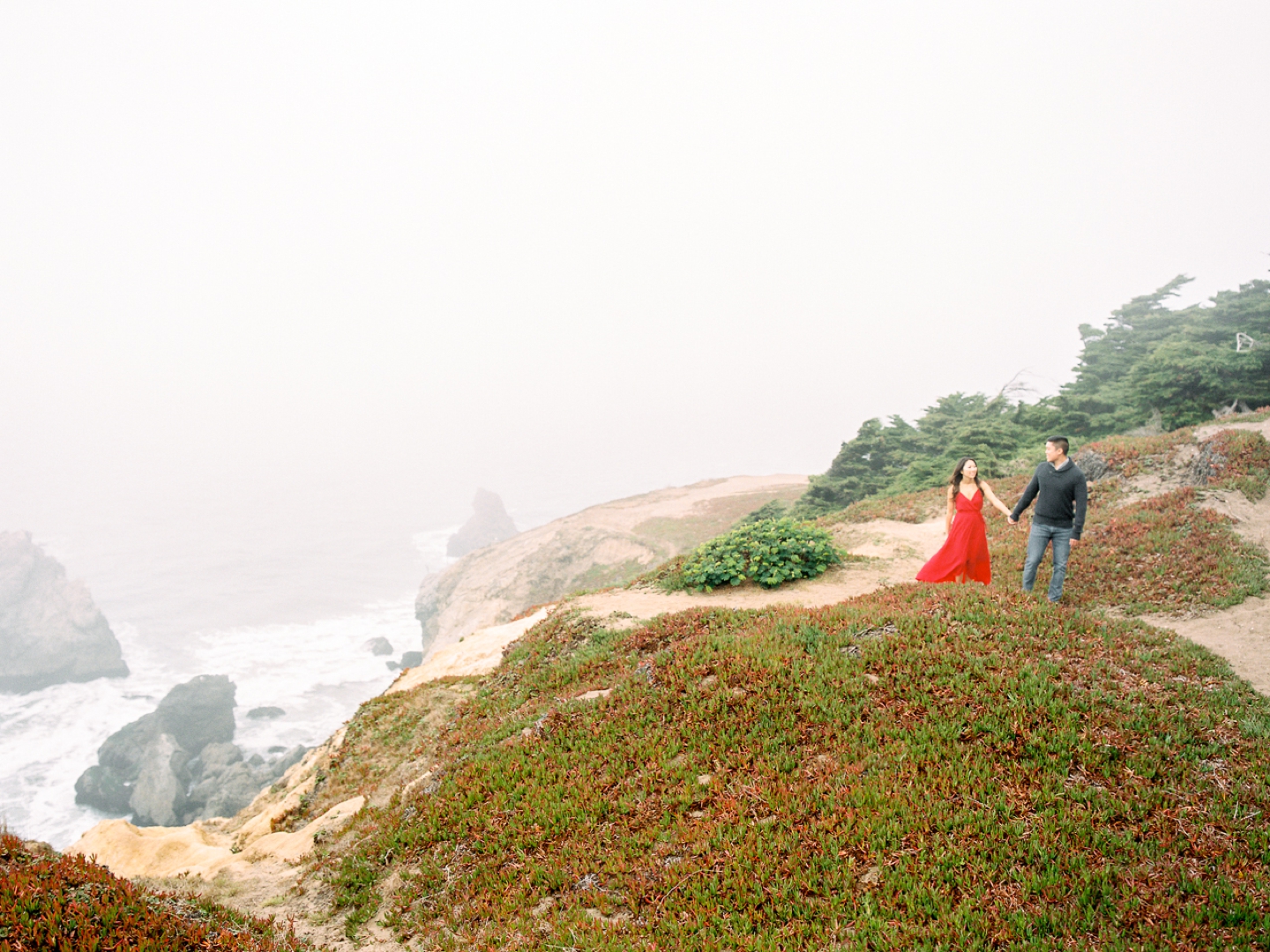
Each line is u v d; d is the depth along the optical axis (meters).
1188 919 4.06
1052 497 10.79
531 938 4.96
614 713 8.13
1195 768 5.69
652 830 5.83
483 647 15.55
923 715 6.86
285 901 6.54
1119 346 41.41
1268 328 34.69
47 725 59.03
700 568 15.62
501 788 7.14
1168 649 8.31
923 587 11.20
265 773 46.91
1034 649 8.01
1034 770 5.77
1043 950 3.94
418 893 6.02
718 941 4.44
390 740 11.32
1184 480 17.03
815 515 34.41
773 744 6.75
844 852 5.07
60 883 4.71
